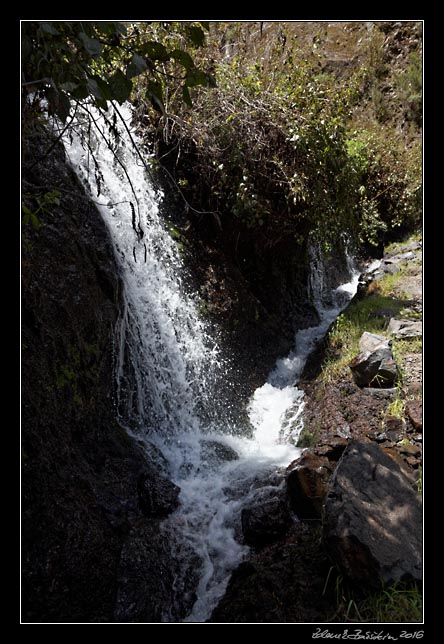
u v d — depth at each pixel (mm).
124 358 3793
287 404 4793
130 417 3768
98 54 1905
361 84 10750
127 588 2709
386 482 2828
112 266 3809
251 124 4934
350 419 4023
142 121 4992
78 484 2887
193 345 4523
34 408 2766
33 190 3305
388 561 2486
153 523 3152
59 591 2422
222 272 5207
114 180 4305
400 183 9078
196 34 2287
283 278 6348
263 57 5789
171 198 5008
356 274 8586
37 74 2145
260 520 3188
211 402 4473
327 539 2650
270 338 5590
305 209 5496
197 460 3891
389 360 4223
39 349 2957
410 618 2338
